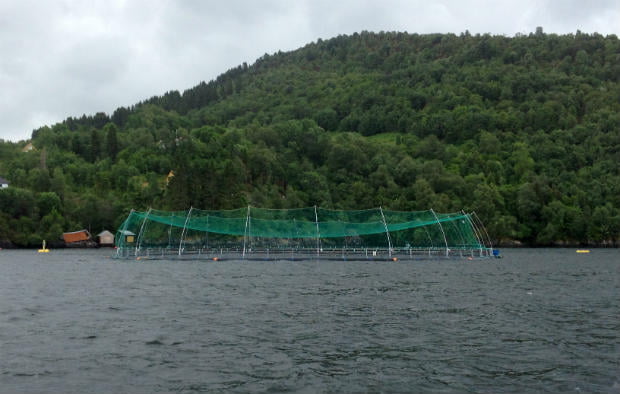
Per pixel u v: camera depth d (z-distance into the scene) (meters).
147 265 80.44
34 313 33.66
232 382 19.56
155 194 164.25
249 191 169.62
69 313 33.69
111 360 22.31
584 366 21.83
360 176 180.62
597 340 26.34
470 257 99.81
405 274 64.50
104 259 96.00
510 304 38.25
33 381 19.52
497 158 195.12
